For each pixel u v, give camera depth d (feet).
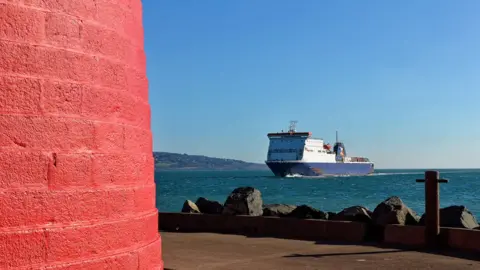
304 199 196.34
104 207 14.23
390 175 607.78
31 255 12.55
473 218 38.65
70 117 13.62
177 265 27.32
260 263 27.99
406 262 28.25
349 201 183.93
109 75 14.92
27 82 12.92
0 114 12.48
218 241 36.94
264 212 45.91
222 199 197.67
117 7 15.58
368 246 34.53
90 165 13.94
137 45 16.83
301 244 35.50
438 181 33.04
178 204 171.32
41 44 13.28
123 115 15.38
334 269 26.20
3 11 12.78
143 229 15.74
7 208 12.32
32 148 12.86
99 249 13.96
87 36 14.34
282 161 383.24
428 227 33.19
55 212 13.07
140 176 15.96
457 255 30.55
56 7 13.69
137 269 15.17
